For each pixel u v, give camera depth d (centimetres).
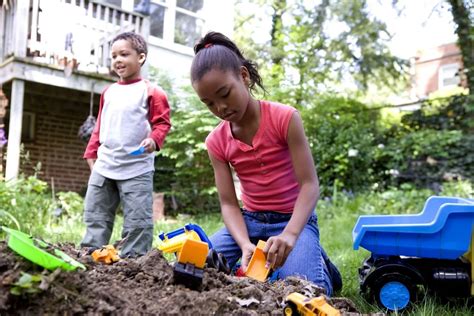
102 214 271
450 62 1630
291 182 205
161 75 812
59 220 473
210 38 174
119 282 117
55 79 567
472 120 871
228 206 203
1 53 592
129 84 289
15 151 542
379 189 838
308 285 134
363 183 852
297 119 190
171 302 106
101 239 269
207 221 595
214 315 104
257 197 209
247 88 174
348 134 878
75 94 678
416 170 848
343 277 253
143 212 267
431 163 843
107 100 286
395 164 849
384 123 989
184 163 755
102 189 271
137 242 264
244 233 194
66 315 97
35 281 98
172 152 746
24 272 102
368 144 870
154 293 113
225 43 173
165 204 762
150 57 870
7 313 97
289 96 947
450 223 202
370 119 997
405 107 1178
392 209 702
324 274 189
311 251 191
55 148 764
